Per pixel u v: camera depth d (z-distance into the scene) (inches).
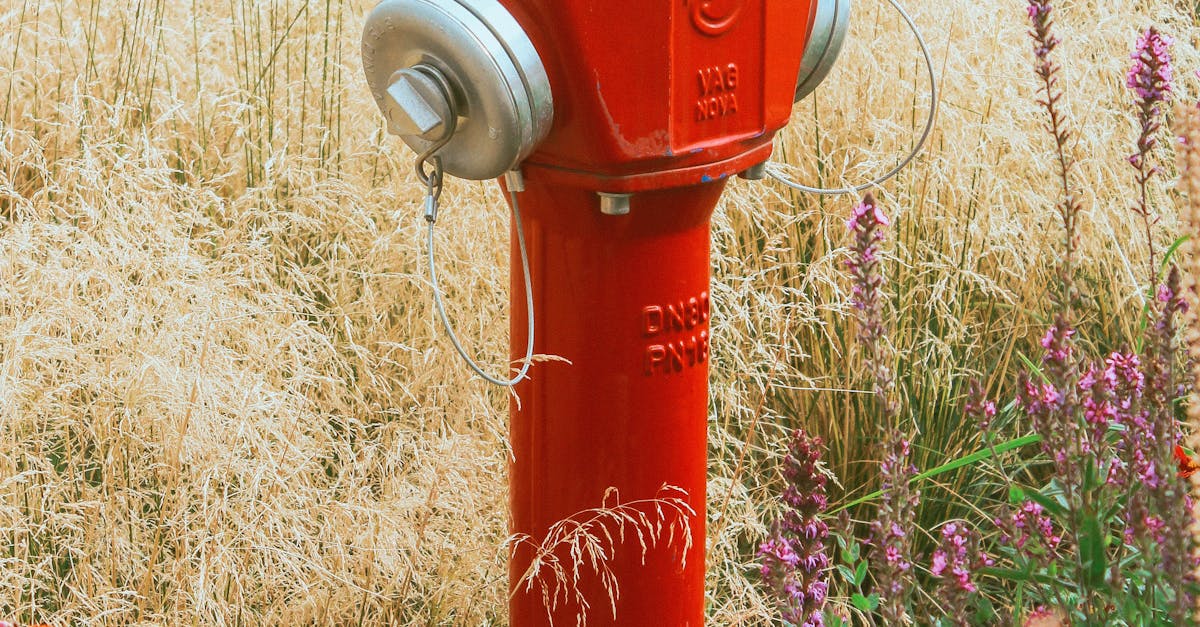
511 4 68.8
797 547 77.7
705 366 83.5
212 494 95.1
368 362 113.9
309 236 130.4
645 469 82.0
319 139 134.9
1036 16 85.2
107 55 140.7
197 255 114.4
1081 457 78.4
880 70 136.5
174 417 96.7
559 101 70.6
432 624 97.1
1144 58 86.3
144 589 91.5
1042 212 136.2
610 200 73.1
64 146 131.5
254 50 143.8
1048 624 73.3
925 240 131.3
